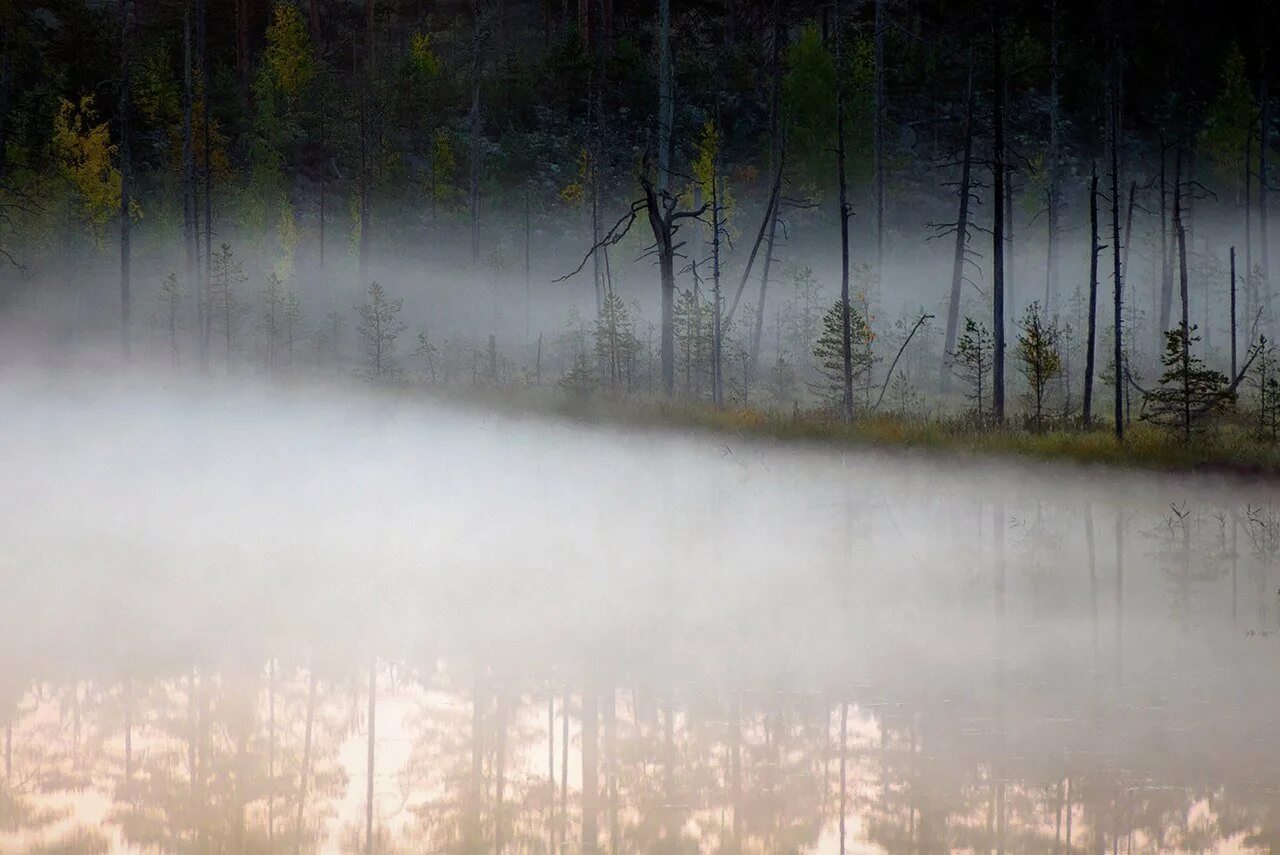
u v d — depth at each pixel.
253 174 82.00
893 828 9.65
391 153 88.75
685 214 48.31
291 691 13.54
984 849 9.26
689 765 11.31
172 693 13.34
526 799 10.49
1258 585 19.09
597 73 99.06
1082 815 9.80
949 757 11.34
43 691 13.38
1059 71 77.19
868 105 83.69
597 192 74.75
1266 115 94.25
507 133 93.50
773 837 9.62
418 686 13.70
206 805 10.46
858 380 53.84
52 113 83.69
